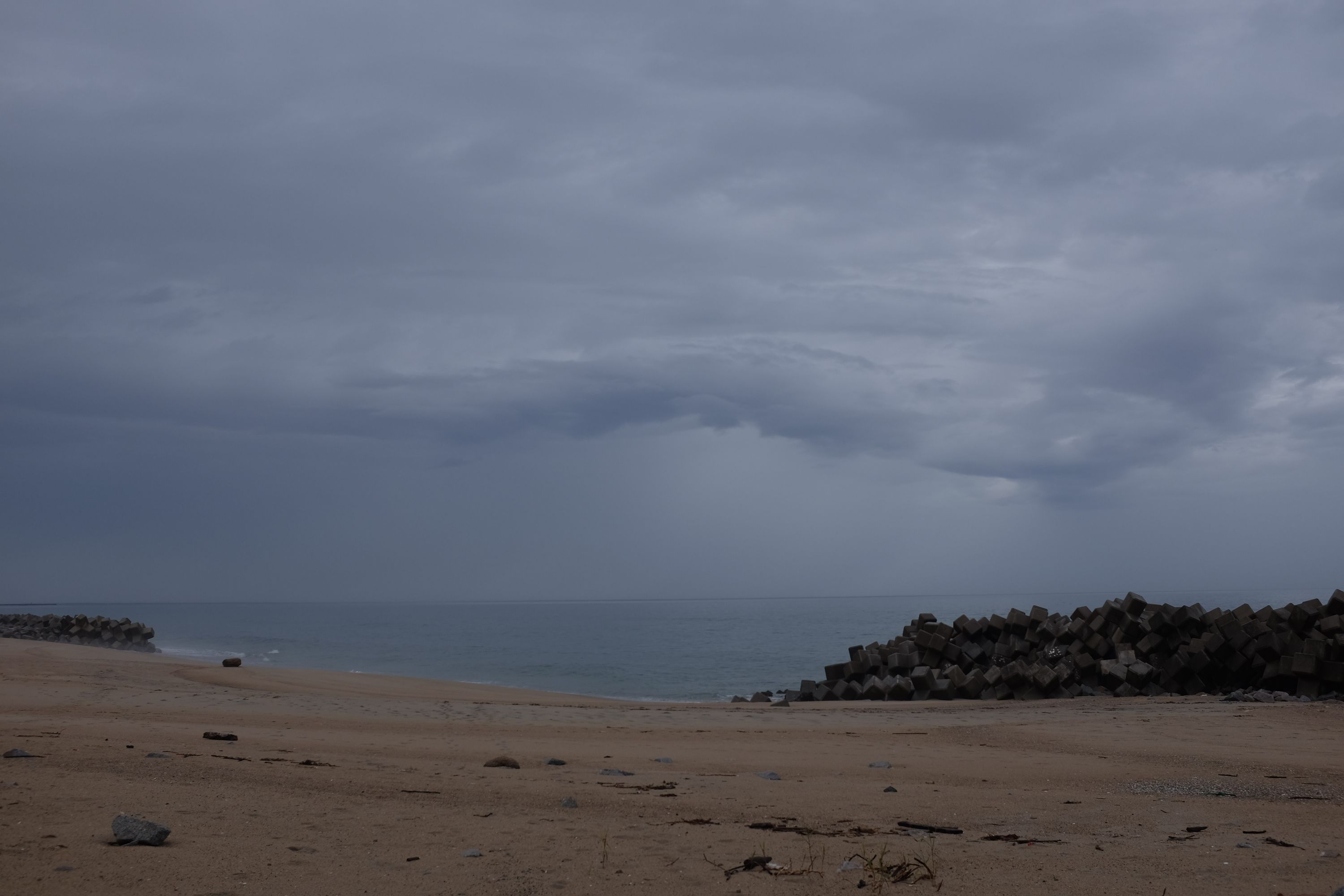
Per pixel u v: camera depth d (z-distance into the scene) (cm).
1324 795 1110
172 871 591
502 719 1891
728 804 974
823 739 1644
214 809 785
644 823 843
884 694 3105
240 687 2503
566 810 895
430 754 1300
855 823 893
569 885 619
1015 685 3005
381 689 2834
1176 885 658
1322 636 2827
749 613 19425
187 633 9400
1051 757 1427
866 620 14188
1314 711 2067
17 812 709
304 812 807
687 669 5331
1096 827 895
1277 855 762
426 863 659
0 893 522
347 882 599
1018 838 833
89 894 535
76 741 1159
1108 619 3278
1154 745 1566
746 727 1905
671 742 1562
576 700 2980
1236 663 2916
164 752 1108
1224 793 1126
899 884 645
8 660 2838
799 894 614
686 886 625
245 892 564
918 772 1271
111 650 4506
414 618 16925
